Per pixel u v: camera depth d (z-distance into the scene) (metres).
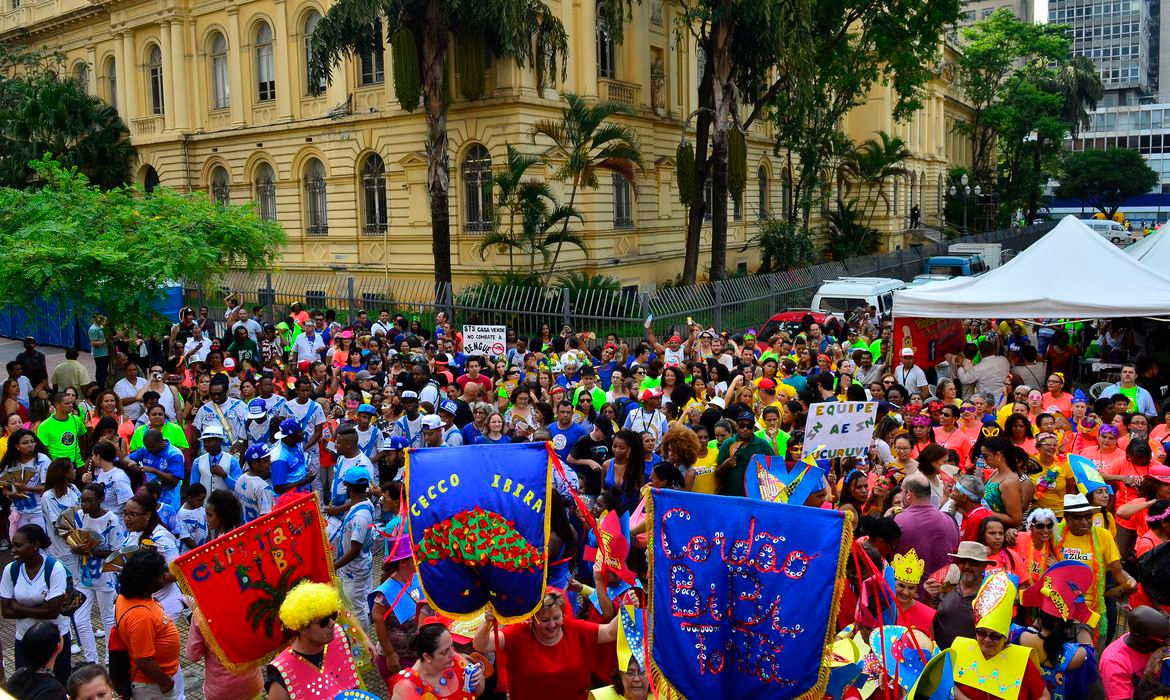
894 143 43.25
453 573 5.79
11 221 18.98
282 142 34.41
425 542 5.81
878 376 15.38
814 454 9.51
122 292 17.47
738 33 27.89
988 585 5.77
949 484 9.38
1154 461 9.95
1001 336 18.94
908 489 7.74
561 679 5.80
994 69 65.38
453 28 26.41
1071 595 6.65
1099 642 7.38
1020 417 9.98
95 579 8.45
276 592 6.05
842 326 20.88
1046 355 17.91
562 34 26.89
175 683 6.75
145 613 6.51
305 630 5.36
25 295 17.25
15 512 10.05
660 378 13.60
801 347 15.88
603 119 27.06
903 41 30.89
